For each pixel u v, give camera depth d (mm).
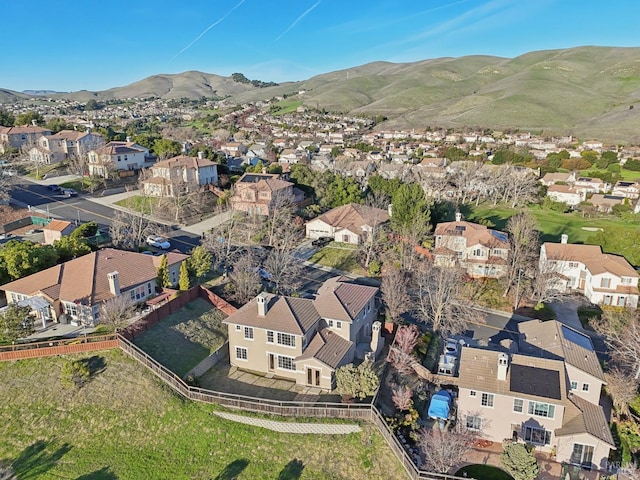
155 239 74688
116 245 69125
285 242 71000
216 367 45844
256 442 36031
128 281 51781
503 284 65562
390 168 122125
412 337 47188
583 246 69188
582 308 61906
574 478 33625
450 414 39562
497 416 37031
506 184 117812
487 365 38562
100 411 38062
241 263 59125
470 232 73188
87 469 34188
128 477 33688
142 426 37219
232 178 106500
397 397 38625
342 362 43562
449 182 124438
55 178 106188
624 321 55625
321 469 34031
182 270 55219
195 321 50562
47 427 37000
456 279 59156
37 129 129000
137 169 112000
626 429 37969
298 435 36406
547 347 41844
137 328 45438
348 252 76812
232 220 81000
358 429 36438
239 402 38250
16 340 43938
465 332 55250
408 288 65188
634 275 61938
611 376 42438
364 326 50406
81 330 46594
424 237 75438
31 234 74812
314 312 46125
